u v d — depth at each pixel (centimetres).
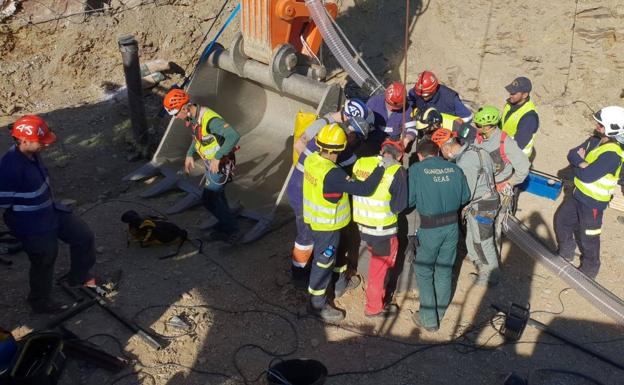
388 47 980
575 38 895
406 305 562
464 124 590
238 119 802
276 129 799
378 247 510
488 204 547
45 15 910
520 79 635
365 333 529
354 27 1002
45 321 520
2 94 878
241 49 704
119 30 936
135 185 736
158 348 498
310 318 541
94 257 543
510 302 570
